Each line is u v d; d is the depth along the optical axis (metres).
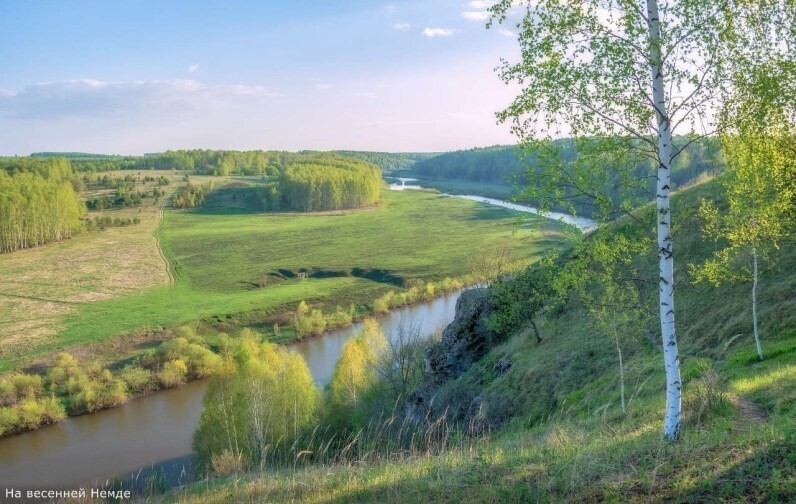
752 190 19.88
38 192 140.88
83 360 71.25
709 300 28.45
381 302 90.75
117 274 113.12
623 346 29.33
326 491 12.42
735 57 11.43
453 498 10.20
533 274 39.22
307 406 40.84
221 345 77.38
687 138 11.89
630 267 34.16
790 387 14.43
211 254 131.25
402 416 36.41
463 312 44.31
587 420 19.59
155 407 60.19
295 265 118.75
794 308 23.64
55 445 51.66
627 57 11.11
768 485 7.82
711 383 14.95
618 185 12.26
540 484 9.91
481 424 29.02
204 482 19.84
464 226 159.50
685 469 9.12
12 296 96.50
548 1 11.50
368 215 185.88
